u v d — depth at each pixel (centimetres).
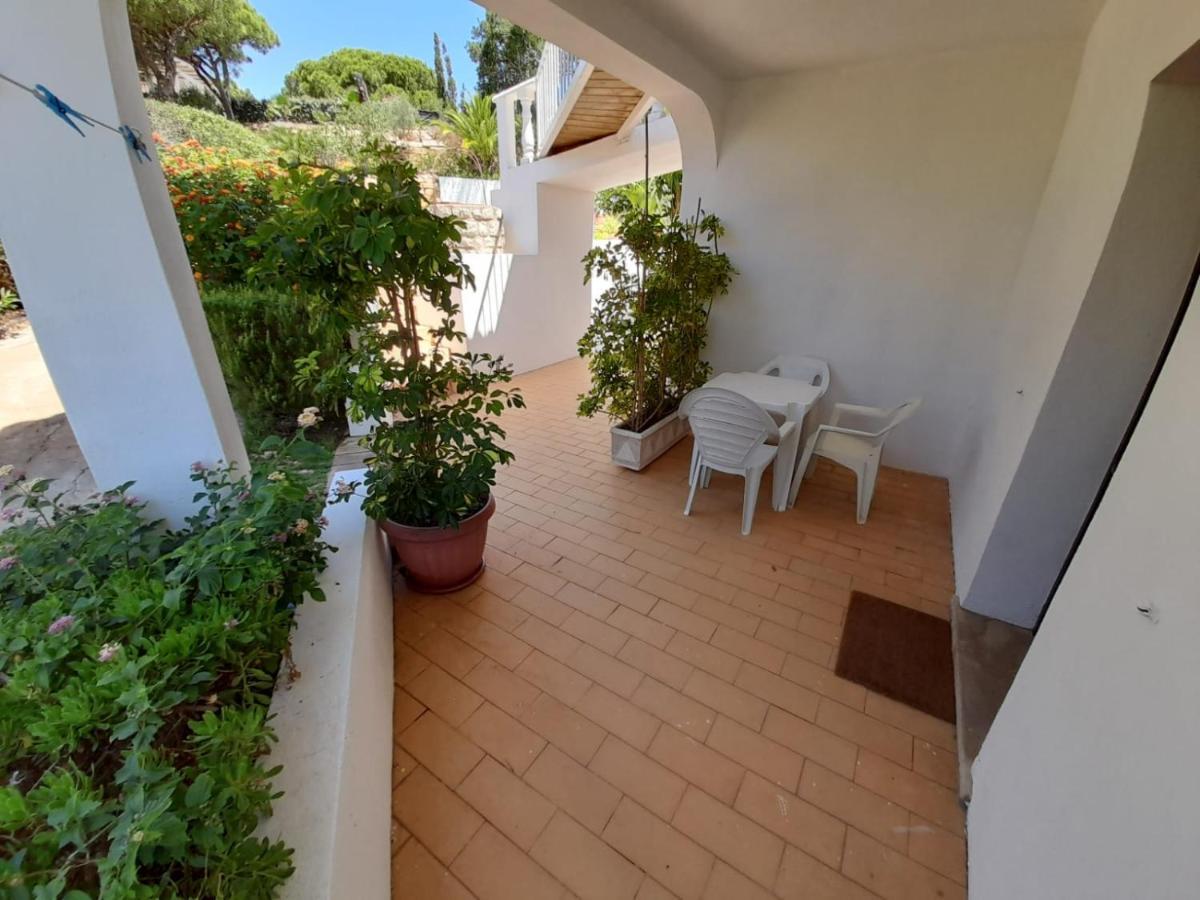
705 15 233
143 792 67
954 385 316
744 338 373
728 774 146
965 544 234
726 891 120
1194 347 86
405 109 1084
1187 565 72
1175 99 140
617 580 228
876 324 328
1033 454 178
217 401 147
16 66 103
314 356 188
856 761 151
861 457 271
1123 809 71
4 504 121
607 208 346
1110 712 81
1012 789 110
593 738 156
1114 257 154
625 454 335
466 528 200
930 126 284
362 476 209
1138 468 94
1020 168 271
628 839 130
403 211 155
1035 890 89
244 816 80
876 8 222
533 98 546
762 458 259
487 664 182
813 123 312
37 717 82
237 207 293
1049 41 251
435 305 190
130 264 121
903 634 199
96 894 69
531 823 133
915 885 122
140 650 95
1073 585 107
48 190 111
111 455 135
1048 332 195
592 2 209
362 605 143
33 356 342
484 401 204
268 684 106
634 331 313
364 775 113
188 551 110
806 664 184
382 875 115
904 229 305
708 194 357
